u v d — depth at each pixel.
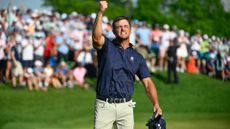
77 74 32.22
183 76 35.81
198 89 34.44
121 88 10.63
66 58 32.38
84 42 33.03
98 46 10.63
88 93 31.52
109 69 10.59
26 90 30.53
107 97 10.66
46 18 32.69
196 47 37.09
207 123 28.02
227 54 37.69
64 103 29.84
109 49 10.62
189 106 31.97
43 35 31.91
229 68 37.28
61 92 31.12
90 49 33.06
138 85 33.00
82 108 29.16
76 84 32.25
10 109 27.91
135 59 10.80
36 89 30.95
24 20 32.00
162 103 31.97
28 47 31.05
